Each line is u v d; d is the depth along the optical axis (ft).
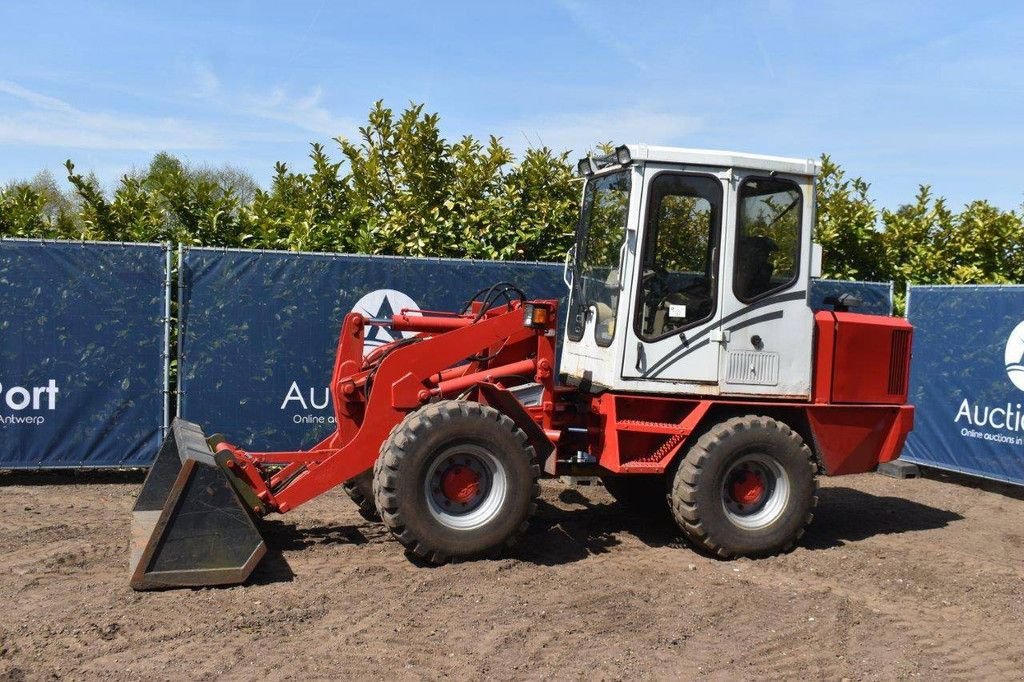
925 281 41.11
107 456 27.07
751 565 20.39
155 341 27.35
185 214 32.78
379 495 18.79
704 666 14.82
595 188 23.07
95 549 19.76
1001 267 42.16
